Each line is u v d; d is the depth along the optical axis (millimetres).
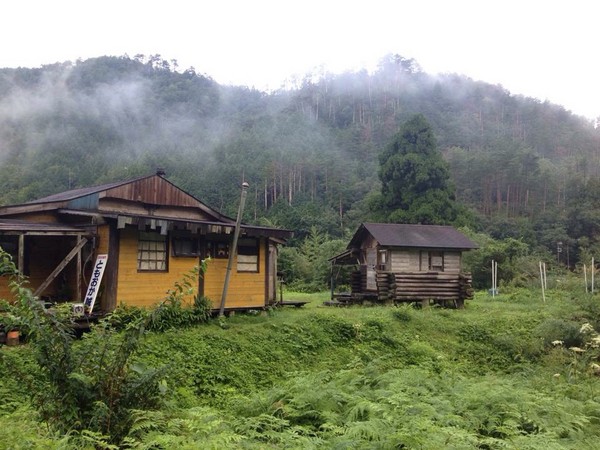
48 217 15594
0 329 11164
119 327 13008
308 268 35906
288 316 16844
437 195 38281
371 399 9898
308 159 68625
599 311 19109
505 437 8562
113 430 5883
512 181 65375
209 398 10531
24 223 13906
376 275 21172
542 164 72875
